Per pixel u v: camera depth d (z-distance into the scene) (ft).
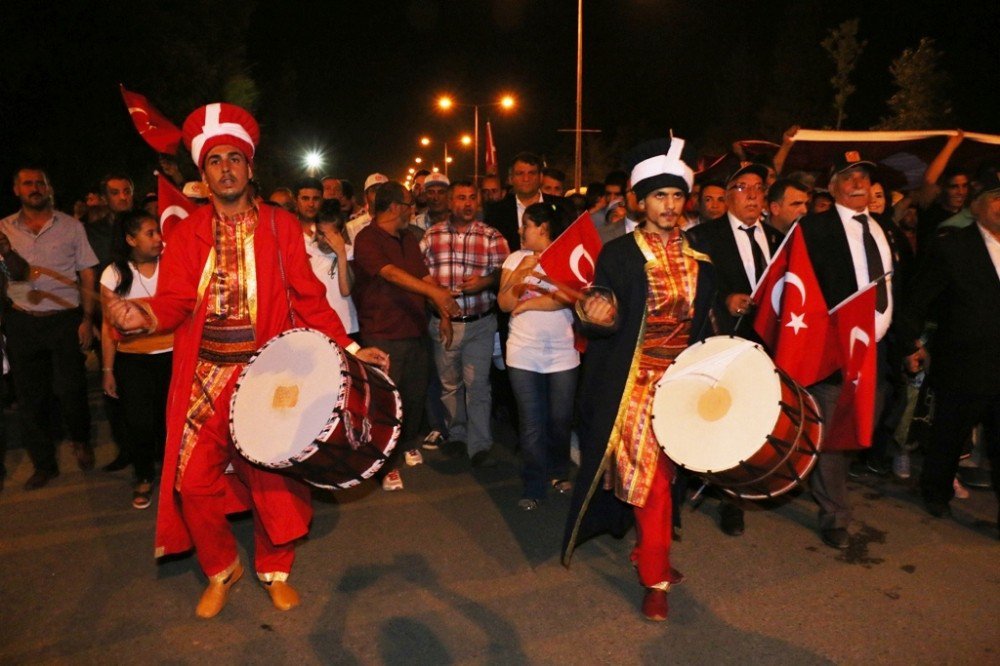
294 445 11.40
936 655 12.54
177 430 13.01
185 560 15.94
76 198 62.03
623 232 20.30
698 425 12.28
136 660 12.57
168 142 17.29
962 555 15.96
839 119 67.21
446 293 18.84
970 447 19.88
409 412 20.95
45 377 20.35
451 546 16.39
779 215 18.62
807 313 15.79
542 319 18.39
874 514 18.04
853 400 15.76
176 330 13.19
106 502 19.08
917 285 17.08
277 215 13.34
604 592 14.53
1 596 14.56
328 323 13.51
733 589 14.60
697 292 13.78
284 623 13.56
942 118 57.72
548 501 18.79
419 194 32.94
